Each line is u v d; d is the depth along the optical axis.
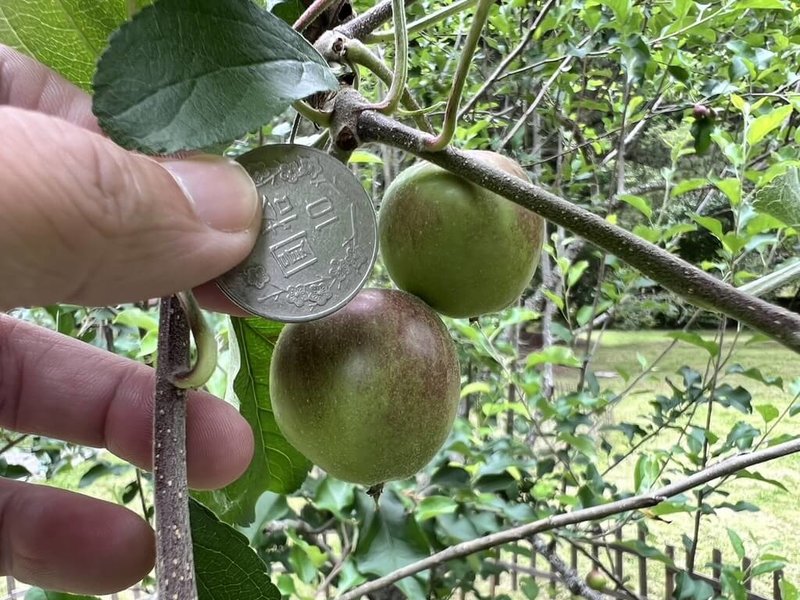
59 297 0.07
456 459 0.26
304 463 0.14
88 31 0.08
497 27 0.28
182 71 0.06
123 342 0.24
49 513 0.13
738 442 0.22
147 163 0.07
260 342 0.12
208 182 0.07
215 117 0.06
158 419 0.07
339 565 0.21
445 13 0.11
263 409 0.13
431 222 0.10
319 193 0.08
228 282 0.08
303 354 0.10
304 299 0.08
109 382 0.14
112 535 0.13
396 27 0.08
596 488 0.23
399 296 0.10
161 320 0.07
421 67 0.32
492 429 0.26
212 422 0.12
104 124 0.06
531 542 0.23
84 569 0.13
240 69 0.06
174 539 0.06
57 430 0.13
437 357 0.10
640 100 0.30
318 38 0.10
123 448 0.14
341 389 0.09
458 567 0.22
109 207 0.07
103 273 0.07
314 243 0.08
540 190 0.07
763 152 0.31
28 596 0.16
